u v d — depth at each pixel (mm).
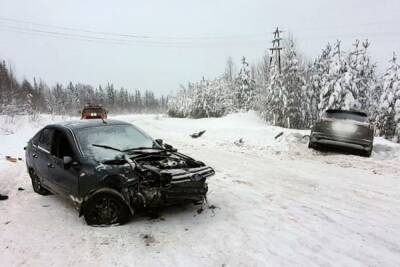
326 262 3883
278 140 13977
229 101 53250
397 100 30453
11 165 9734
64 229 4938
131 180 4836
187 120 38375
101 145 5688
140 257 4051
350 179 8047
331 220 5223
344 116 12047
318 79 36281
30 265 3916
